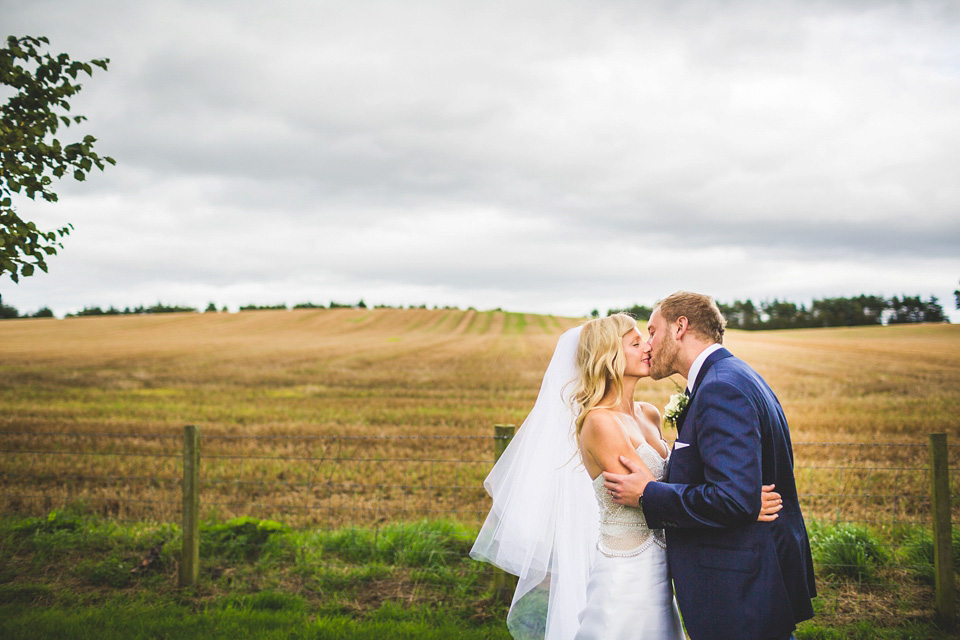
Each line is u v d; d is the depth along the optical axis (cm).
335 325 6506
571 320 6956
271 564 516
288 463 1074
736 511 232
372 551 535
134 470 998
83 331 5925
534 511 327
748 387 249
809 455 1188
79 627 392
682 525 241
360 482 947
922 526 614
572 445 320
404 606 446
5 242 393
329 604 445
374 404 2119
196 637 386
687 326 276
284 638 387
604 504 276
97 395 2334
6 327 6200
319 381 2858
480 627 414
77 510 738
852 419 1722
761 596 241
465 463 1091
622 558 269
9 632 383
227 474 992
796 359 3466
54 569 498
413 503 830
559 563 314
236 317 7038
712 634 244
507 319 6994
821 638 394
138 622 404
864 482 911
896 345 4322
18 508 759
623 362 281
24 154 424
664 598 270
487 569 502
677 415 276
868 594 456
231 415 1817
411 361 3656
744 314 8831
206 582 482
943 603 413
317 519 734
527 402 2178
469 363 3569
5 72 418
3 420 1623
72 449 1205
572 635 305
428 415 1834
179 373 3089
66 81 447
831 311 8706
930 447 422
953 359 3459
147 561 501
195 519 477
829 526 584
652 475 270
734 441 238
